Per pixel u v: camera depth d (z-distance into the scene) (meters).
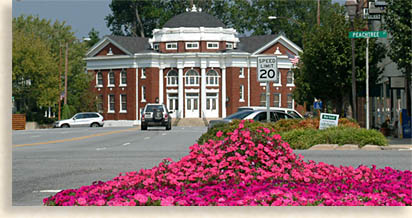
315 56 39.50
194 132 44.28
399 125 31.28
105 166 17.42
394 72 36.34
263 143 11.83
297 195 9.04
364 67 38.28
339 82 39.03
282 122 28.31
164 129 52.19
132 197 8.91
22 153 22.89
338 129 25.86
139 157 20.52
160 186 10.09
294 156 11.90
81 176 15.04
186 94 78.75
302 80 47.22
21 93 66.50
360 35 26.84
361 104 45.31
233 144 11.77
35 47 65.62
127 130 48.97
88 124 64.00
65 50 75.25
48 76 66.38
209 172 11.01
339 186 10.02
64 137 36.44
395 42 27.19
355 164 17.34
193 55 78.12
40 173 15.77
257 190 9.48
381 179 10.85
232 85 77.56
